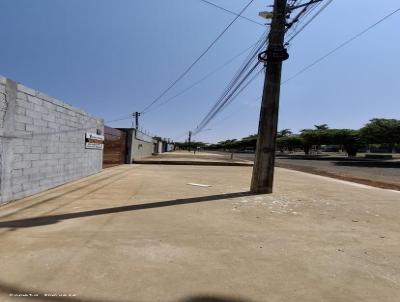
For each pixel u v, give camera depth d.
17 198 8.98
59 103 11.87
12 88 8.52
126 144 26.86
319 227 6.93
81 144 14.76
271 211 8.40
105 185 12.34
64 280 3.91
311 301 3.65
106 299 3.51
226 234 6.12
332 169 30.02
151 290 3.75
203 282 4.02
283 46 11.28
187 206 8.66
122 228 6.24
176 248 5.21
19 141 8.98
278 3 11.20
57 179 11.91
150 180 14.34
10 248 4.93
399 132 45.41
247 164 27.55
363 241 6.02
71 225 6.33
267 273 4.37
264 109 11.41
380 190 13.66
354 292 3.91
